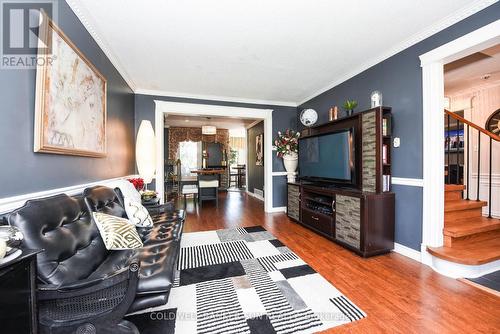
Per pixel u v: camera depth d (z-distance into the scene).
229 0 1.80
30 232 1.02
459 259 1.96
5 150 1.13
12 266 0.80
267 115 4.83
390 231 2.56
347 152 2.86
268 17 2.02
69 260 1.23
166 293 1.23
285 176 5.01
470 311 1.57
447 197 2.78
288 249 2.72
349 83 3.36
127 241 1.65
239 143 9.91
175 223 2.32
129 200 2.21
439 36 2.14
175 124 7.80
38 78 1.31
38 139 1.31
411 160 2.41
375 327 1.42
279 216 4.47
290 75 3.41
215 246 2.84
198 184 5.77
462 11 1.91
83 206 1.53
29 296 0.89
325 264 2.31
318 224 3.25
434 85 2.20
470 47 1.89
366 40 2.42
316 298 1.73
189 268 2.23
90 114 2.00
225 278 2.04
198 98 4.39
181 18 2.02
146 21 2.06
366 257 2.46
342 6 1.88
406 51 2.46
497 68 3.03
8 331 0.78
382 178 2.53
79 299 1.06
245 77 3.49
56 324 1.05
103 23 2.08
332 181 3.12
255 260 2.42
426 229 2.27
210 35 2.31
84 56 1.86
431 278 2.01
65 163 1.66
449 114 3.06
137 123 4.02
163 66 3.06
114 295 1.10
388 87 2.69
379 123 2.50
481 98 3.74
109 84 2.62
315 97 4.29
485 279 1.96
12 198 1.16
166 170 7.62
